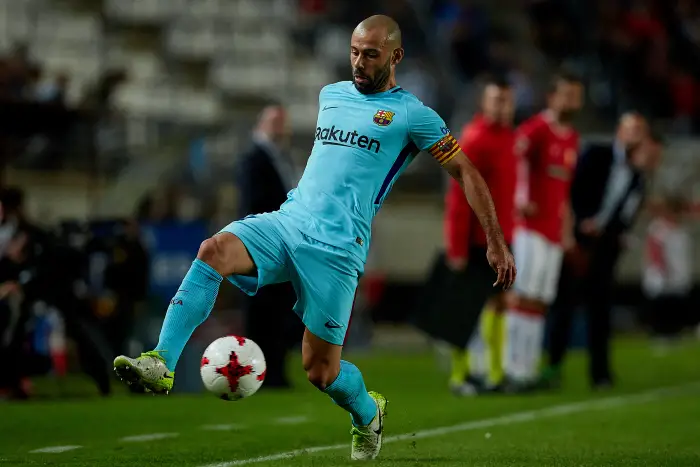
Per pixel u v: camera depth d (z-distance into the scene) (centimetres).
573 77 4100
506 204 3975
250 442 2648
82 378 4553
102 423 3056
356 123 2091
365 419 2203
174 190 5762
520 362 4200
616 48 8862
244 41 7900
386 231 6812
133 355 4644
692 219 7488
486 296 4009
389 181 2106
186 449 2494
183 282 2034
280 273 2080
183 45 7775
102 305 4381
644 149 4341
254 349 2058
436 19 8588
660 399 3947
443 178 7350
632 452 2505
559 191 4144
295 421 3144
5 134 5675
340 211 2061
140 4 7788
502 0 9094
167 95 7419
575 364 5653
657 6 9262
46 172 5938
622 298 7606
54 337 4572
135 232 4491
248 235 2053
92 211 5703
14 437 2730
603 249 4334
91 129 6025
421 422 3155
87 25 7519
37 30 7419
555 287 4306
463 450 2502
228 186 6191
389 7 8400
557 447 2591
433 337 4006
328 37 8200
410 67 8056
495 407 3609
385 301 7038
